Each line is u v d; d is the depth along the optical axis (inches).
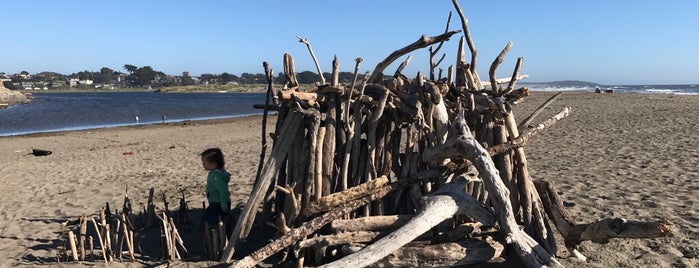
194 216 272.4
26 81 7086.6
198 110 1889.8
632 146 461.4
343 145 188.4
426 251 163.8
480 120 195.8
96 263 194.5
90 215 285.0
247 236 201.6
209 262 189.5
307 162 184.2
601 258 182.9
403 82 205.0
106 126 1173.1
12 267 194.9
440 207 162.1
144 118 1457.9
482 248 169.2
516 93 187.2
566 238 176.2
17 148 697.6
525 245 160.4
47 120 1409.9
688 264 175.5
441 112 187.9
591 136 550.9
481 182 188.2
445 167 186.1
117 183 386.9
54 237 239.9
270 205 211.2
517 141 180.5
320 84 204.7
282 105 198.7
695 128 583.8
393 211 187.3
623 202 264.1
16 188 378.3
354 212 181.5
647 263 177.9
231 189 340.2
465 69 198.2
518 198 184.7
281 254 188.4
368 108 192.1
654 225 147.6
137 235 233.5
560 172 354.0
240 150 576.4
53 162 532.1
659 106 1027.9
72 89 7253.9
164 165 478.9
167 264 188.2
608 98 1499.8
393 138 193.9
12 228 258.7
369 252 155.3
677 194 275.6
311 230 167.2
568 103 1293.1
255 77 7795.3
